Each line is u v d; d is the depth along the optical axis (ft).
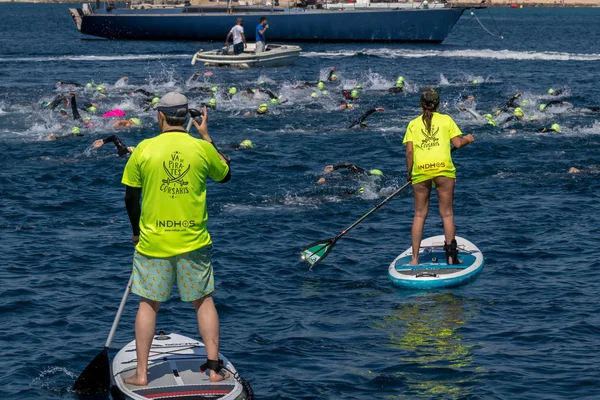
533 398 37.93
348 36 270.87
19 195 78.74
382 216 72.84
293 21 267.18
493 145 103.50
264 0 309.63
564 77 184.14
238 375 36.04
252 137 109.70
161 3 311.47
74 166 91.56
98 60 219.41
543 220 71.15
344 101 138.21
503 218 71.87
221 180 35.14
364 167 92.32
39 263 58.80
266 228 68.44
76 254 61.11
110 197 79.15
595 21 569.64
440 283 54.13
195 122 36.06
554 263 59.52
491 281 55.67
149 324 34.42
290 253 61.98
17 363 41.60
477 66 207.51
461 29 429.79
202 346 38.88
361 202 77.46
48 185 82.99
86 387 37.52
